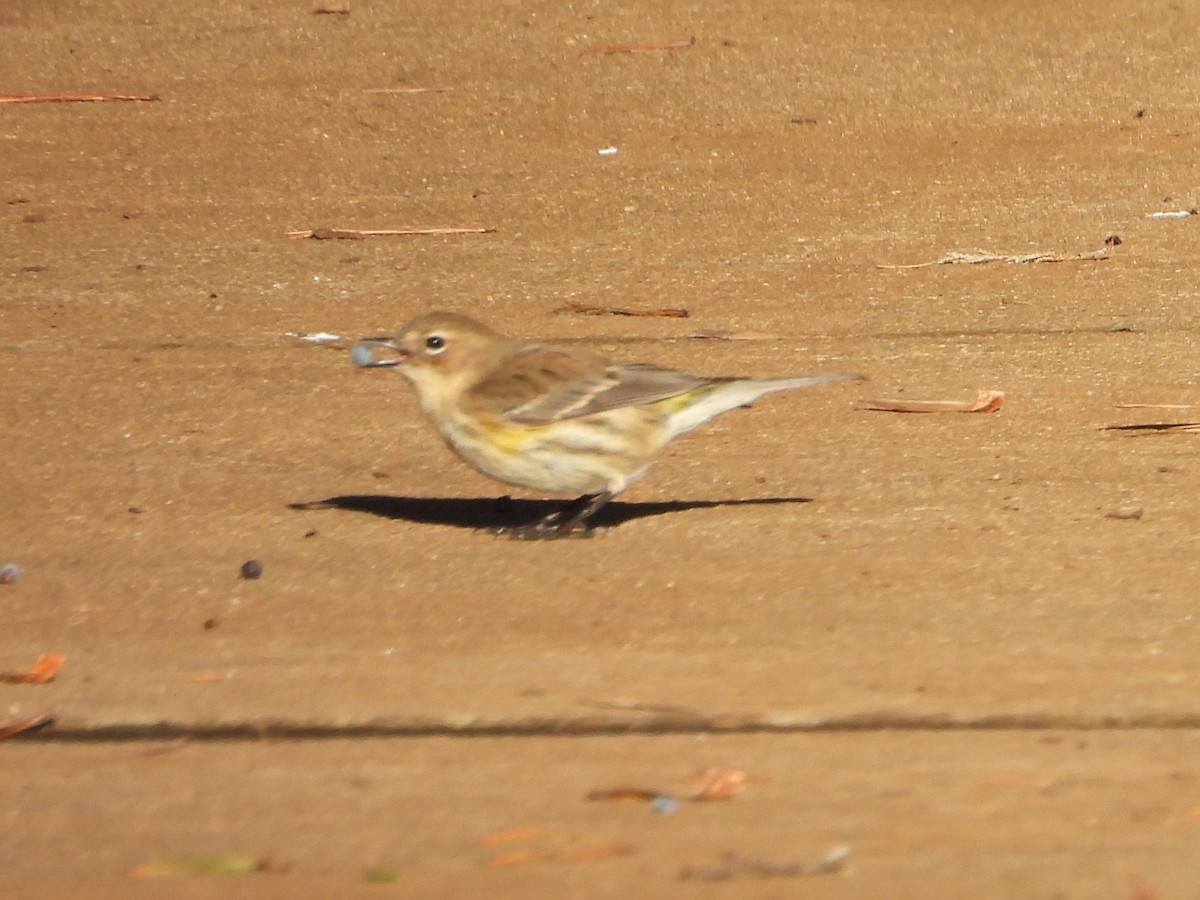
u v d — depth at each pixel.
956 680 9.38
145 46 31.31
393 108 28.28
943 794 7.92
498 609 10.62
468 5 33.25
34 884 7.05
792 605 10.63
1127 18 32.81
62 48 31.22
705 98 28.73
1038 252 21.48
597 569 11.35
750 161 25.97
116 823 7.69
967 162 25.97
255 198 24.23
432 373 12.00
